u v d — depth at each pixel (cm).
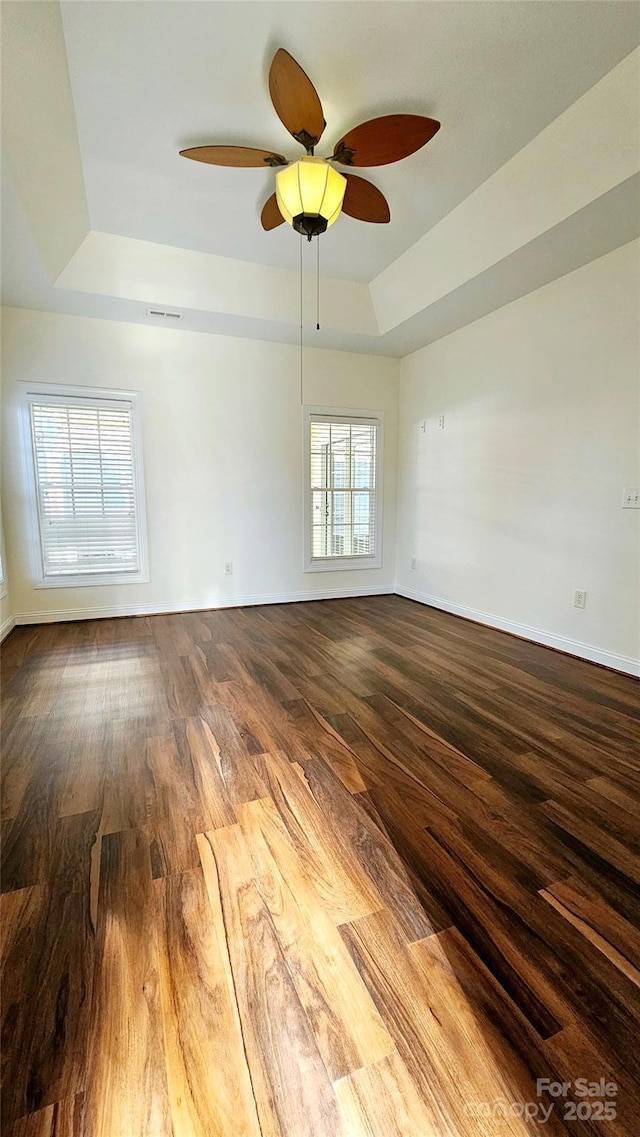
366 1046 91
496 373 371
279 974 105
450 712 236
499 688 266
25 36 166
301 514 479
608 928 116
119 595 420
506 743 205
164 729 219
